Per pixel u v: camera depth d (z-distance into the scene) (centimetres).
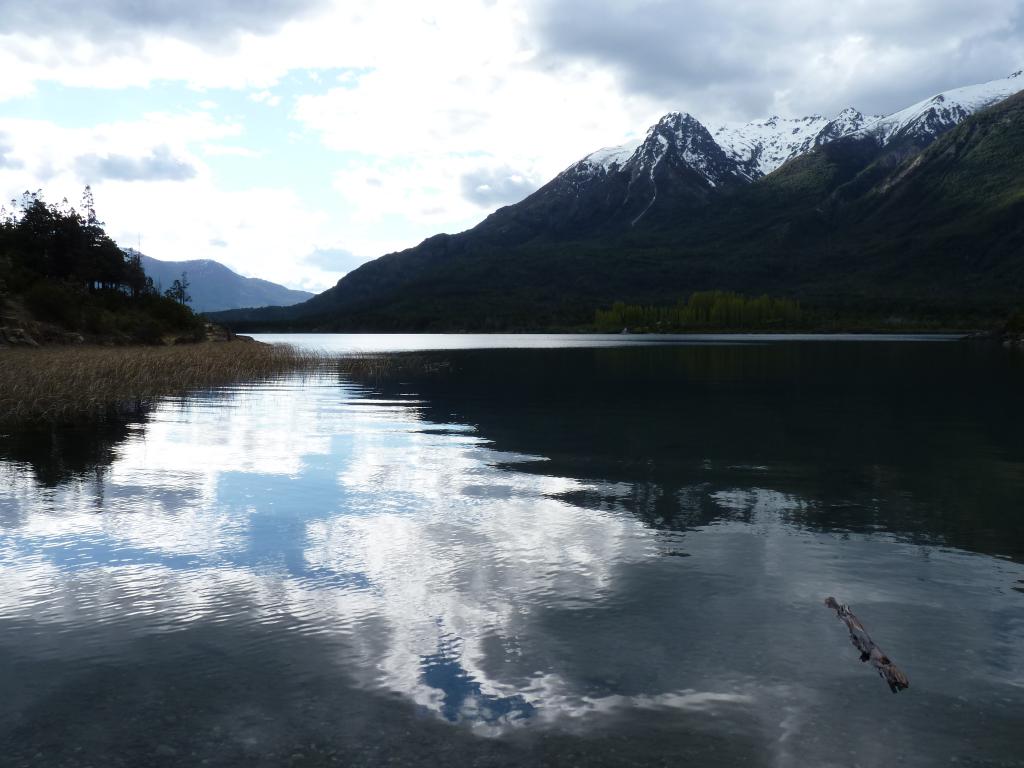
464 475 1602
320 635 762
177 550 1050
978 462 1764
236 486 1480
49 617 809
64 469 1656
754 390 3828
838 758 543
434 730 585
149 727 589
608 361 7062
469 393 3703
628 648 729
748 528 1166
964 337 15575
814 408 2975
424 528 1166
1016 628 776
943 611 823
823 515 1247
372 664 697
